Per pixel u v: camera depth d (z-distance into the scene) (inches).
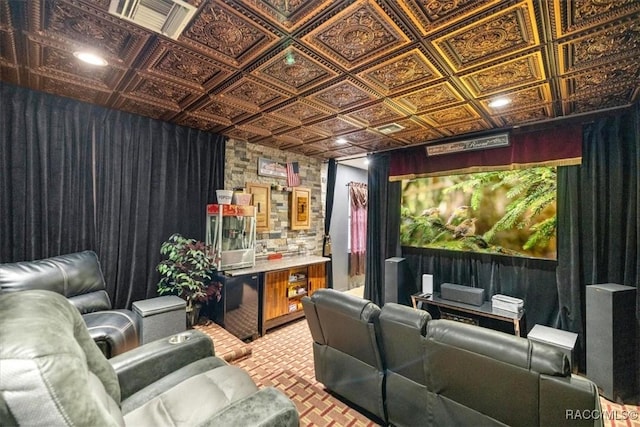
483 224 143.6
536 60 76.9
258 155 169.6
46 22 63.7
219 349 114.8
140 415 52.6
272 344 135.2
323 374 92.4
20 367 27.6
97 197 115.4
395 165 177.9
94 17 61.9
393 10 59.4
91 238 113.4
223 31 66.4
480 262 146.1
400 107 110.8
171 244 129.0
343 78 88.7
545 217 125.2
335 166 211.5
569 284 117.8
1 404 28.0
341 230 235.5
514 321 120.0
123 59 79.2
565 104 105.3
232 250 142.3
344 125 132.7
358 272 251.9
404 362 69.3
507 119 122.9
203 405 55.1
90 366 48.3
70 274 97.1
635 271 103.1
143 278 125.6
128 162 121.8
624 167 107.0
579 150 116.3
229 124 133.3
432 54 75.0
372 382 77.3
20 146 98.3
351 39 69.1
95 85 95.7
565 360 47.7
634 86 90.6
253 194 165.8
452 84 91.6
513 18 61.1
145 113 121.4
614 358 92.9
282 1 57.0
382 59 77.8
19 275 87.4
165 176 131.6
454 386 60.7
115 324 91.1
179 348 70.0
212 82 92.1
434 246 161.0
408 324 65.2
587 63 78.0
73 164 109.3
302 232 196.1
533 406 50.6
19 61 81.0
